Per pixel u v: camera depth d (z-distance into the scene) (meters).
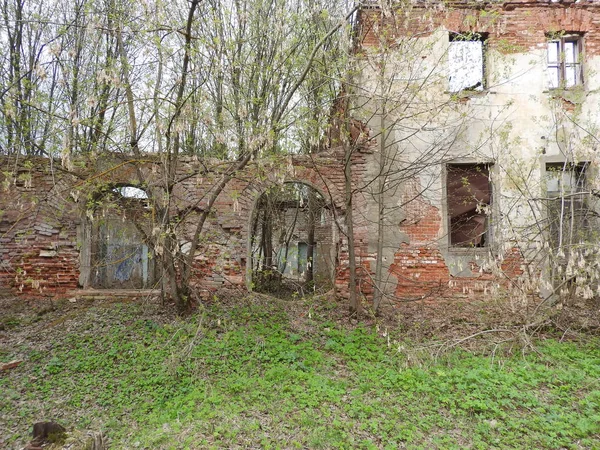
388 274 8.38
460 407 4.39
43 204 7.92
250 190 8.55
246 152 6.52
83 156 7.21
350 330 7.03
